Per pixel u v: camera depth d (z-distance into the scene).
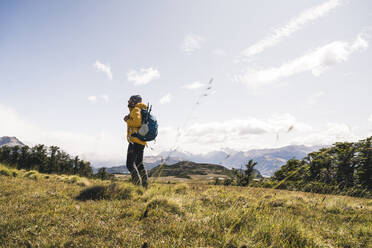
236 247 2.74
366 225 4.18
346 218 4.66
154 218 3.65
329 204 5.29
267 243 2.88
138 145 6.62
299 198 6.03
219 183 7.54
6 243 2.61
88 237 2.88
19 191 5.55
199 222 3.54
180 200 4.89
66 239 2.77
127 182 6.50
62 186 6.99
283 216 3.78
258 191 6.04
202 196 5.98
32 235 2.89
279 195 6.06
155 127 6.64
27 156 28.86
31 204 4.40
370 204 5.21
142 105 6.80
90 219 3.52
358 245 3.20
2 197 4.80
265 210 4.36
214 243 2.82
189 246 2.68
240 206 4.18
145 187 6.55
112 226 3.28
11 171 9.10
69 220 3.46
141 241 2.78
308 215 4.75
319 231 3.67
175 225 3.33
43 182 7.70
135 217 3.70
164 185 6.46
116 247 2.60
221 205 4.96
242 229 3.32
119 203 4.61
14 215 3.60
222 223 3.50
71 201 4.82
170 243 2.72
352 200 5.17
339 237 3.51
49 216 3.65
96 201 4.92
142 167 6.81
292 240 2.97
